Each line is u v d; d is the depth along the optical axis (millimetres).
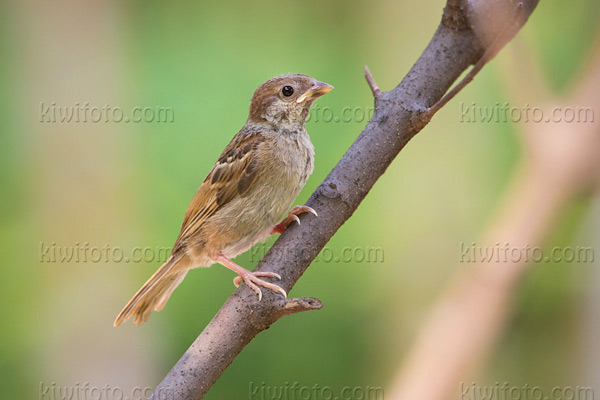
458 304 7629
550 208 7090
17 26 13242
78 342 12688
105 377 12570
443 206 14945
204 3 15039
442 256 14812
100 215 13062
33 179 13102
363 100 16062
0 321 12641
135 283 12992
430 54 4984
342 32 16328
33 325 12734
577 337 11523
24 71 13273
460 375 7465
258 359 12977
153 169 13367
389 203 15250
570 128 6945
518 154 14312
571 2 12812
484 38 4957
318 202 4703
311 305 4250
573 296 11617
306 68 15688
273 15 15648
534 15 12922
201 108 14227
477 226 14656
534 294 11906
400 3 16750
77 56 13430
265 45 15477
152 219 13086
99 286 12883
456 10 4922
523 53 7016
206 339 4312
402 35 16938
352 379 13086
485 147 14711
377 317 14008
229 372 12758
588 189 6914
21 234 12992
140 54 14508
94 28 13500
